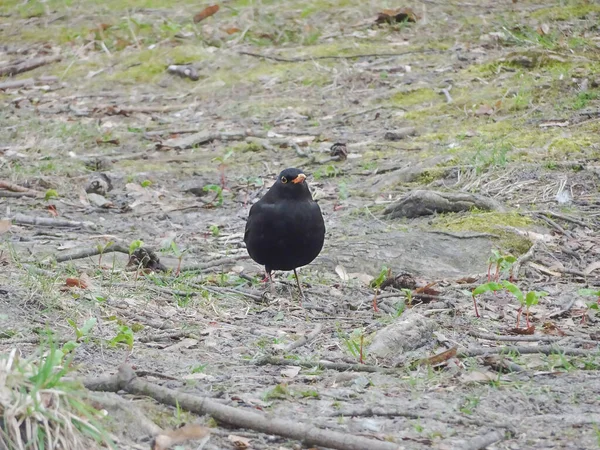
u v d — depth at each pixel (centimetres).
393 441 614
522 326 914
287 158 1552
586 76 1653
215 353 813
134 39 2109
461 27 2019
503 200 1286
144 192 1420
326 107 1739
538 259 1120
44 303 877
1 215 1310
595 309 937
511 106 1598
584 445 615
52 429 544
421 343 838
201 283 1048
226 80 1895
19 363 582
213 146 1623
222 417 625
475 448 604
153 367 755
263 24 2116
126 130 1709
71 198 1416
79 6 2386
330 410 669
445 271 1093
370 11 2139
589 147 1413
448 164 1400
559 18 1966
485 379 737
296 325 919
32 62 2072
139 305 930
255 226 1016
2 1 2491
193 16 2200
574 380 746
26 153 1596
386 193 1358
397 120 1636
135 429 600
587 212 1241
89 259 1096
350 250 1145
